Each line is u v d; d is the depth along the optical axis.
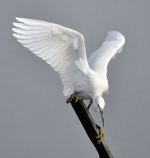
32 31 13.34
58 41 13.70
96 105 13.80
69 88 14.03
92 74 13.86
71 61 13.98
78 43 13.68
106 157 12.84
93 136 12.77
